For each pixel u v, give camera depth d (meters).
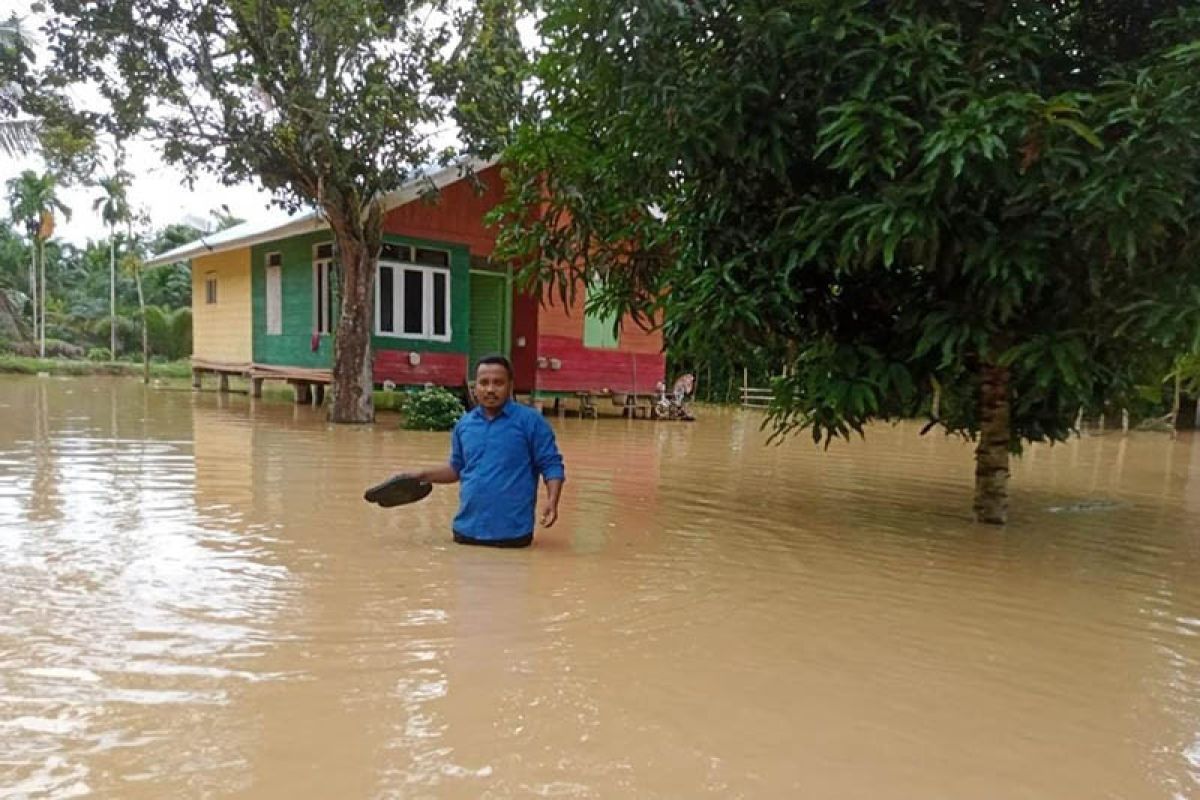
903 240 4.61
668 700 2.64
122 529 4.66
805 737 2.43
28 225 32.56
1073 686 2.93
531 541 4.73
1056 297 5.02
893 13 4.66
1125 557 5.08
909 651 3.22
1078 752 2.42
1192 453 12.49
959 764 2.31
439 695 2.59
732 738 2.40
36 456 7.46
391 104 10.70
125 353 35.84
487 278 16.44
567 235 6.96
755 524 5.64
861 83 4.55
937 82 4.44
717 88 4.83
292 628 3.13
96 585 3.59
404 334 14.09
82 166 13.56
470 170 12.09
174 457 7.63
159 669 2.71
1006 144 4.20
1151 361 5.68
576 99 6.53
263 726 2.34
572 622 3.34
